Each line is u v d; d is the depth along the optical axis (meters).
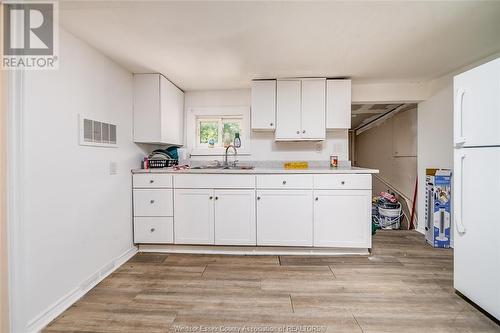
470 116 1.54
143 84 2.60
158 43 1.92
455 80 1.64
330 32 1.77
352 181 2.41
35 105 1.45
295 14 1.55
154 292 1.80
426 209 2.86
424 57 2.23
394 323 1.45
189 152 3.21
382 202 3.79
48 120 1.54
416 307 1.60
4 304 1.29
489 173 1.43
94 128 1.98
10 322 1.30
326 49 2.04
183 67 2.42
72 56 1.75
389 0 1.41
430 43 1.95
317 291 1.80
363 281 1.94
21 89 1.35
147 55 2.14
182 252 2.58
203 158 3.20
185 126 3.23
